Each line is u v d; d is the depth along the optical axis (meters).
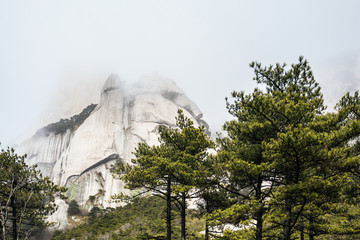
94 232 40.16
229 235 11.87
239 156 11.50
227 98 11.87
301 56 11.95
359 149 9.08
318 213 10.23
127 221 41.03
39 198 14.45
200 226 35.78
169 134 15.92
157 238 17.56
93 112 107.44
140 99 110.44
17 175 13.23
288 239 9.27
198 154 14.48
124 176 14.98
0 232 11.16
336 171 8.98
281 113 9.70
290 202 9.28
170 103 112.38
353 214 11.51
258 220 10.75
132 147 92.06
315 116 10.16
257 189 10.90
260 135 10.52
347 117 9.05
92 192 77.38
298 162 8.83
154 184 15.11
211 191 14.05
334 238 12.10
